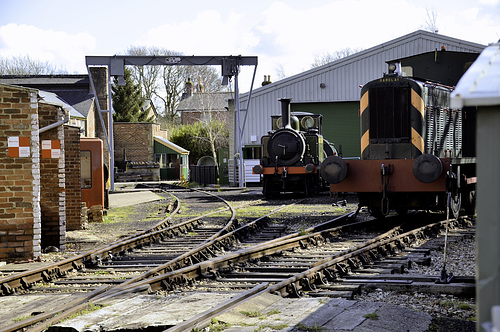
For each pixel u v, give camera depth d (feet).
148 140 184.44
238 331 16.88
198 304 20.68
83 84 167.53
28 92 32.48
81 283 26.22
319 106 109.81
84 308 20.44
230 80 101.81
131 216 60.23
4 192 32.42
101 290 23.26
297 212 58.59
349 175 44.19
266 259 31.12
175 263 28.78
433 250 32.99
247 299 20.01
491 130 9.54
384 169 42.34
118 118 211.41
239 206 67.56
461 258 29.99
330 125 109.09
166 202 79.56
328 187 92.58
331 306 19.43
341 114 108.58
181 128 197.36
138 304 20.85
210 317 18.21
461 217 46.62
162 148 185.98
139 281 24.73
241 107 116.16
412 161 42.19
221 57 99.19
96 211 54.19
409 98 43.55
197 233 45.57
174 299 21.67
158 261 32.48
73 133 47.01
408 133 43.52
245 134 115.96
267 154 79.41
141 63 96.07
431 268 27.55
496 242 9.57
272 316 18.51
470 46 95.81
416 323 17.72
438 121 46.09
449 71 53.42
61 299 22.62
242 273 27.07
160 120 246.68
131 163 164.66
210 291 23.76
